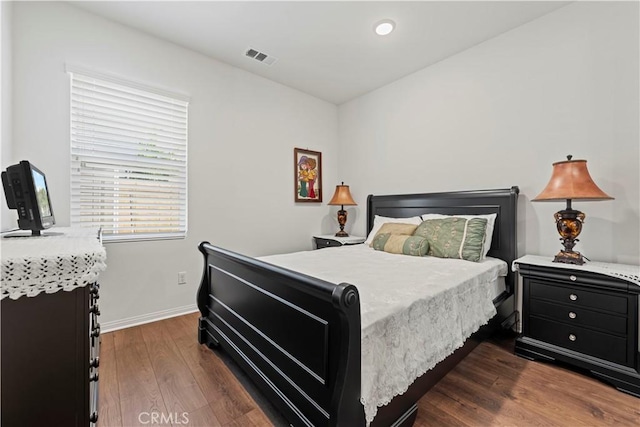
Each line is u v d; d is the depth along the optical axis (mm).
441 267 2006
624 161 1961
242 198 3203
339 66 3111
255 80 3303
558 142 2242
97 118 2352
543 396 1585
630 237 1935
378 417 1112
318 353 1110
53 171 2152
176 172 2766
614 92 1999
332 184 4156
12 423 755
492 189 2592
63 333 809
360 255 2516
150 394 1580
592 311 1774
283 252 3582
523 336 2059
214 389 1629
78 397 830
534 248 2373
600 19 2051
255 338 1555
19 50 2006
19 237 1262
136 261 2533
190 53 2803
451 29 2475
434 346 1401
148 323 2559
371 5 2188
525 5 2193
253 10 2244
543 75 2316
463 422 1383
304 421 1155
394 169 3475
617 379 1651
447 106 2945
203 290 2188
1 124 1770
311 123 3877
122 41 2426
